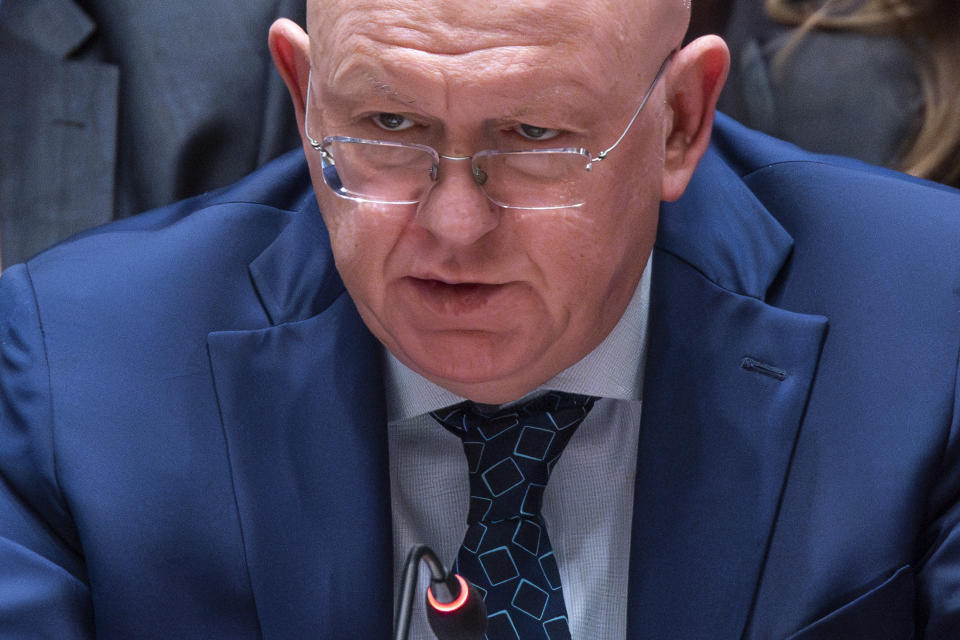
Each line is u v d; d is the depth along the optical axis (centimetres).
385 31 414
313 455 531
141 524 520
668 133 487
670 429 528
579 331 470
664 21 446
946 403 518
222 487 527
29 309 561
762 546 513
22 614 504
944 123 761
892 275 541
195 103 729
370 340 542
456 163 429
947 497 519
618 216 454
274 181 599
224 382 535
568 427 532
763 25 804
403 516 550
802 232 562
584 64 417
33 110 734
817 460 520
